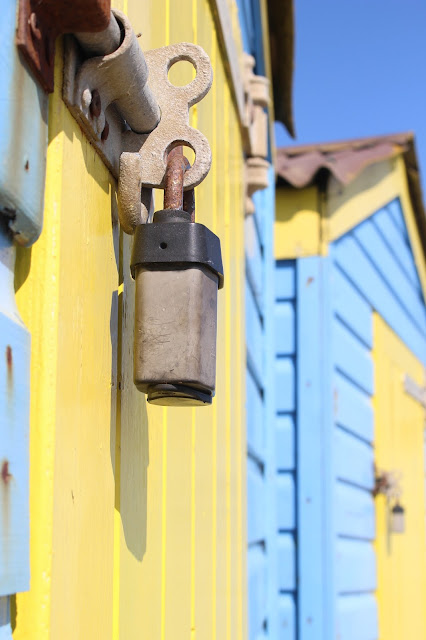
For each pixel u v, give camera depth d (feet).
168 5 4.30
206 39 5.65
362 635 13.50
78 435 2.51
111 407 2.90
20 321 2.21
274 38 10.91
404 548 16.89
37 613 2.17
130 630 3.06
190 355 2.76
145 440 3.39
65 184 2.48
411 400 18.53
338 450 12.88
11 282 2.24
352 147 14.11
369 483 14.58
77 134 2.62
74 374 2.49
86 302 2.65
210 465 5.22
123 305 3.13
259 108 8.55
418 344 19.42
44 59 2.33
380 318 15.93
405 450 17.52
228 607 5.85
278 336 13.00
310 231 13.07
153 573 3.48
